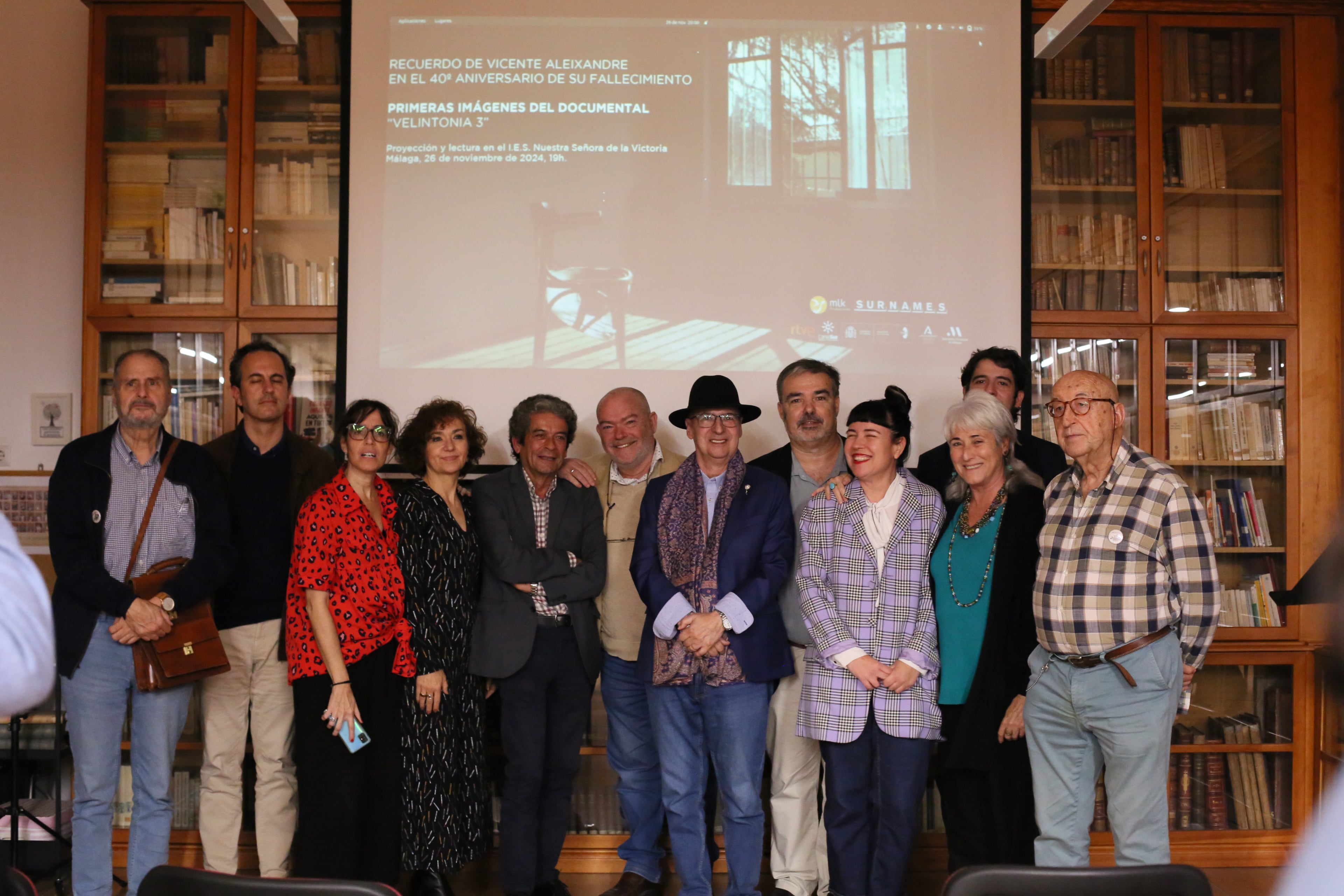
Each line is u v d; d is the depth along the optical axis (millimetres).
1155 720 2475
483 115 3912
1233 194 4023
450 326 3877
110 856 2980
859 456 2902
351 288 3865
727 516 3086
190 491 3076
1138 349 3967
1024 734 2801
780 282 3902
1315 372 3971
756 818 3012
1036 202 4012
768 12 3947
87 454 2998
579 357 3887
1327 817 744
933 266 3910
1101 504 2574
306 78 3986
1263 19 4008
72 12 4227
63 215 4199
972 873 1490
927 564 2904
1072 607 2549
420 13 3922
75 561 2896
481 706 3211
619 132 3920
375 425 3068
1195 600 2467
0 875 1316
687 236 3906
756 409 3338
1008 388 3336
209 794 3248
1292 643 3883
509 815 3166
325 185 3971
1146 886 1473
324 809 2990
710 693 3021
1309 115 4012
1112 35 4031
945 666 2914
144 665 2896
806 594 2904
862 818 2871
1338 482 3939
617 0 3939
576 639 3238
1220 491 3965
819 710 2875
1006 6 3934
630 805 3385
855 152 3930
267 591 3270
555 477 3312
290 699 3289
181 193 3959
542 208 3906
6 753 3578
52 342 4180
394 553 3127
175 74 3973
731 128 3928
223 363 3920
